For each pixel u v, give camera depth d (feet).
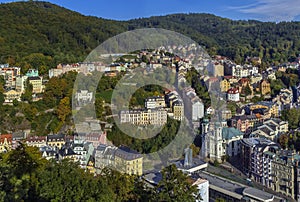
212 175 420.36
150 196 170.30
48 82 608.19
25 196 157.69
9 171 176.04
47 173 167.43
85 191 153.17
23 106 581.53
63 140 477.77
